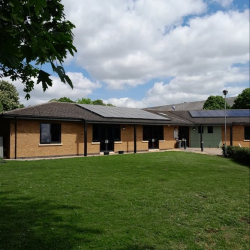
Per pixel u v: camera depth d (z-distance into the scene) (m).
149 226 5.56
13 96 35.81
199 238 5.24
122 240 4.81
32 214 5.82
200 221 6.12
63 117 17.42
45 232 4.89
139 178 10.50
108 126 21.33
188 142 29.33
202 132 28.86
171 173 12.00
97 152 20.28
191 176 11.53
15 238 4.57
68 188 8.37
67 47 2.54
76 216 5.86
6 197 7.10
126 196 7.74
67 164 13.47
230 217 6.52
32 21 2.38
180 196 8.08
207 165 15.24
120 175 10.98
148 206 6.92
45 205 6.53
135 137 22.17
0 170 11.10
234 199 8.12
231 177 11.74
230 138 26.52
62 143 18.20
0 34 1.94
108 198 7.44
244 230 5.80
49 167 12.28
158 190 8.66
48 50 2.39
